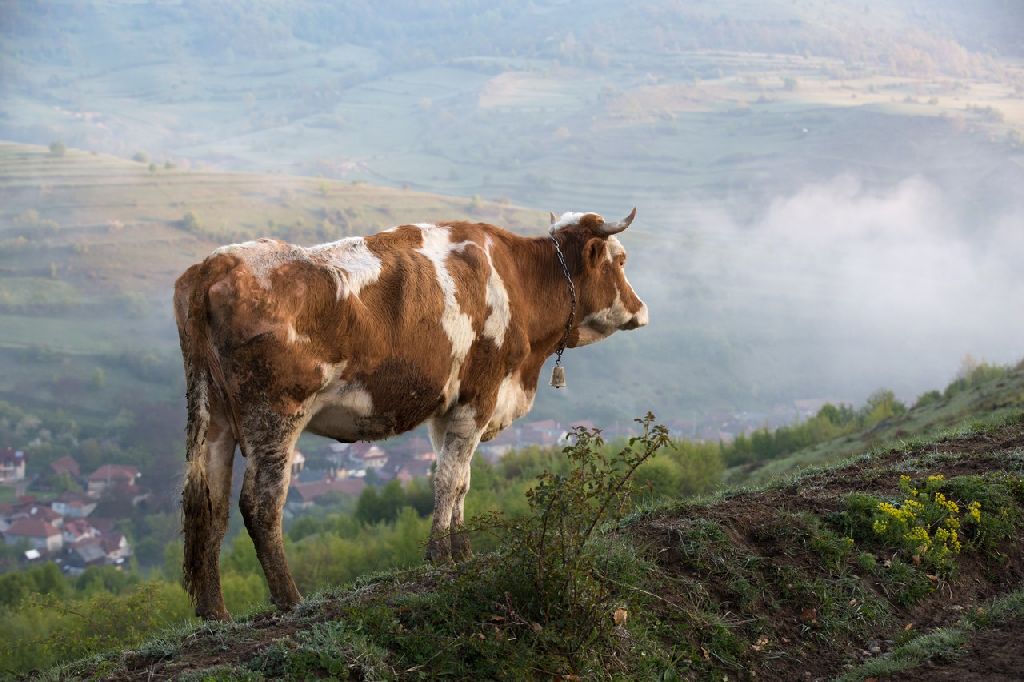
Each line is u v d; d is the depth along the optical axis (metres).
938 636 6.93
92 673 6.05
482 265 7.76
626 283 9.34
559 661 5.80
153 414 150.00
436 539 6.92
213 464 6.63
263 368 6.39
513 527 6.27
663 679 6.18
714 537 7.58
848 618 7.27
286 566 6.62
